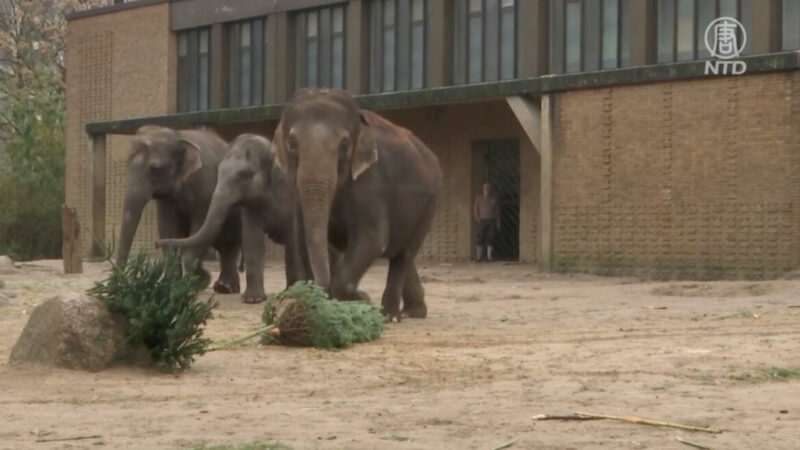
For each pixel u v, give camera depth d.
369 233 13.80
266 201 17.61
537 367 10.68
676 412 8.22
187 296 10.53
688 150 24.81
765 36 26.36
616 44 29.27
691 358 11.02
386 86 34.09
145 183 19.58
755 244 23.92
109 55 41.53
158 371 10.41
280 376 10.30
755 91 23.89
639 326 14.48
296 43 36.19
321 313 12.09
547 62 30.53
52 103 48.56
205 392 9.46
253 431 7.63
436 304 18.42
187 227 20.33
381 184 13.92
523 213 31.31
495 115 31.83
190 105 39.34
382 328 13.05
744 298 18.67
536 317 15.88
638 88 25.52
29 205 45.31
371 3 34.38
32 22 58.06
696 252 24.70
